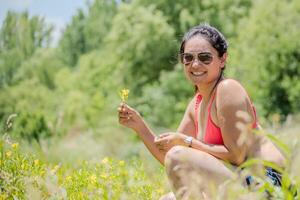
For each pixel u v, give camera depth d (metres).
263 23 25.42
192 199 3.10
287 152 2.63
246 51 25.41
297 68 24.59
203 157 3.32
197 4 34.69
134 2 35.00
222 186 2.83
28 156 4.32
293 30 24.92
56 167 3.98
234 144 3.43
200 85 3.71
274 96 24.50
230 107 3.47
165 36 33.69
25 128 16.27
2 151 4.19
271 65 24.75
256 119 3.60
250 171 3.21
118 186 3.73
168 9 35.22
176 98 30.00
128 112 3.91
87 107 40.59
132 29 34.34
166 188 4.29
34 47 65.00
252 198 2.82
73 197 3.68
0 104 47.50
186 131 4.04
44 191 3.37
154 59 34.03
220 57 3.73
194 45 3.69
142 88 34.25
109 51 38.94
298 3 25.28
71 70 66.62
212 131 3.63
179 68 30.38
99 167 4.48
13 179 3.76
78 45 70.19
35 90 49.62
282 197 2.78
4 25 63.72
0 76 62.12
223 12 33.69
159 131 25.59
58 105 47.47
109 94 36.97
